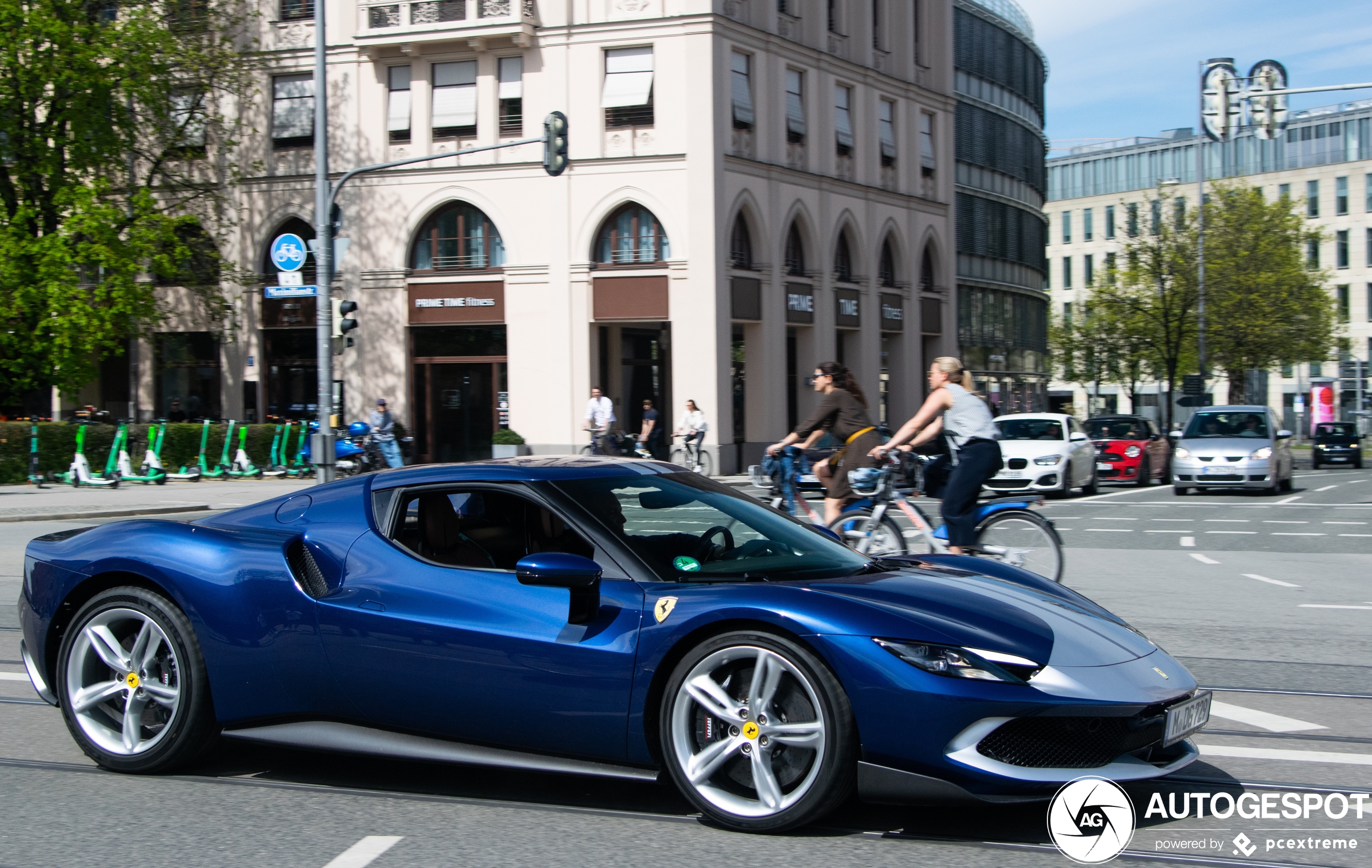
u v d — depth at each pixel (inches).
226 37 1350.9
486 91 1302.9
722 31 1250.0
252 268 1389.0
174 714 205.8
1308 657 315.9
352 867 163.5
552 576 177.0
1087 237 3868.1
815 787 169.3
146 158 1362.0
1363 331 3430.1
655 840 173.9
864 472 390.3
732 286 1263.5
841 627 169.6
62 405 1472.7
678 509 206.5
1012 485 967.0
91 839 176.2
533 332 1286.9
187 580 205.5
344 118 1349.7
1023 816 184.7
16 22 1190.9
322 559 204.4
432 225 1334.9
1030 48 2139.5
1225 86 807.1
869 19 1502.2
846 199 1448.1
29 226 1245.7
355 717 198.1
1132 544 628.4
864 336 1489.9
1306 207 3523.6
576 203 1272.1
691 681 176.7
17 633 357.4
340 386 990.4
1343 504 908.6
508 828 180.2
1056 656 171.8
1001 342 1996.8
